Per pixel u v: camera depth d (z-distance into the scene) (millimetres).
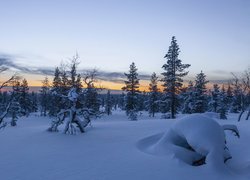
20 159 12195
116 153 13242
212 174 10648
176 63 49375
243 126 21000
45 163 11586
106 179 9789
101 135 17594
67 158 12375
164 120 24641
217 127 12820
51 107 64688
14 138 16969
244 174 11258
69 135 17703
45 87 75562
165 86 50188
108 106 75312
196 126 12727
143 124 21844
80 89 20828
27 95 75562
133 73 67062
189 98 59375
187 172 10711
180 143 13352
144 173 10469
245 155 14172
